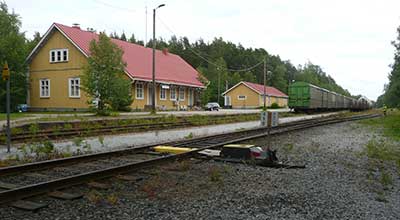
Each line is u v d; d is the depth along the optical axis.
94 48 26.30
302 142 15.41
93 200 6.22
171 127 22.64
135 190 7.02
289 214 5.73
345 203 6.39
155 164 9.44
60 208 5.84
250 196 6.72
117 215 5.57
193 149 11.48
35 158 10.34
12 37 39.28
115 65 26.56
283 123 25.48
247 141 14.93
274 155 9.98
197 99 51.03
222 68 91.94
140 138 16.14
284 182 7.87
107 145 13.60
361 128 24.31
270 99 84.19
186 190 7.05
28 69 41.06
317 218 5.56
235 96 80.38
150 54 49.28
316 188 7.42
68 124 18.28
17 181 7.60
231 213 5.74
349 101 73.12
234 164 9.88
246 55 121.25
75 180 7.11
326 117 36.78
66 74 38.88
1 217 5.38
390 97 36.50
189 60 110.38
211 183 7.65
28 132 15.45
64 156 10.69
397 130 21.88
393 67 32.72
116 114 27.02
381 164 10.58
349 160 11.10
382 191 7.39
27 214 5.54
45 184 6.53
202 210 5.87
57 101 39.56
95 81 25.92
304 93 47.16
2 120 19.11
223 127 23.25
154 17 32.22
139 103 39.47
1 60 38.00
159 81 40.53
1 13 42.38
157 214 5.65
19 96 39.94
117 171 8.12
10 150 11.88
